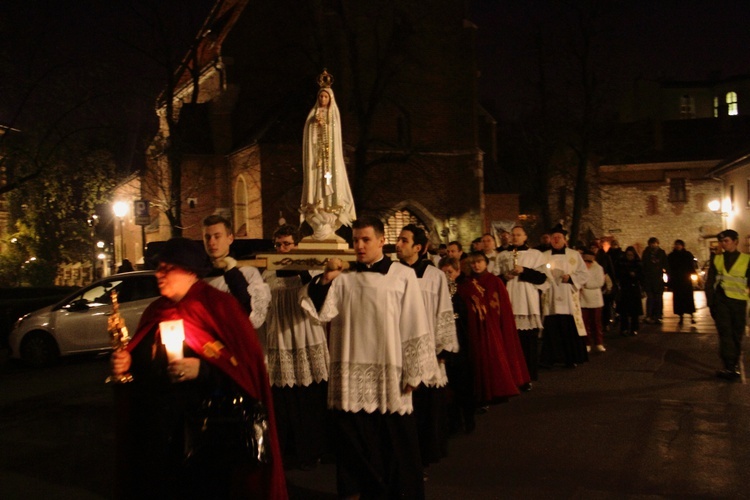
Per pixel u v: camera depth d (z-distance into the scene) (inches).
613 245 703.7
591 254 552.7
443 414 245.3
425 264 246.4
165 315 163.0
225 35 1486.2
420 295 204.7
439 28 1493.6
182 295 166.7
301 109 1369.3
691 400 362.3
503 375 311.7
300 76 1454.2
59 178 917.8
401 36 1128.2
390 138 1440.7
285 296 261.9
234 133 1487.5
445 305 240.1
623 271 665.0
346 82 1350.9
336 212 287.1
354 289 202.2
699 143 2012.8
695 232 1963.6
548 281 447.2
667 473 246.4
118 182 1009.5
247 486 162.9
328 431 264.2
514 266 417.7
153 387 163.3
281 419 259.6
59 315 591.8
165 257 162.9
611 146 1466.5
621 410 344.5
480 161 1508.4
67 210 1051.9
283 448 260.4
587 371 460.8
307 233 294.5
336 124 293.9
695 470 249.0
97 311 593.3
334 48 1346.0
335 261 201.8
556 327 475.8
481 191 1505.9
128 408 163.9
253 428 160.4
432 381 235.8
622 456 268.4
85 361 618.8
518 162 1969.7
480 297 322.0
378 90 1082.1
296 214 1338.6
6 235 1328.7
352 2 1371.8
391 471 197.5
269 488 162.9
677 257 741.3
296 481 256.1
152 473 161.2
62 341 586.9
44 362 587.5
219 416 160.4
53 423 363.6
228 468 163.0
